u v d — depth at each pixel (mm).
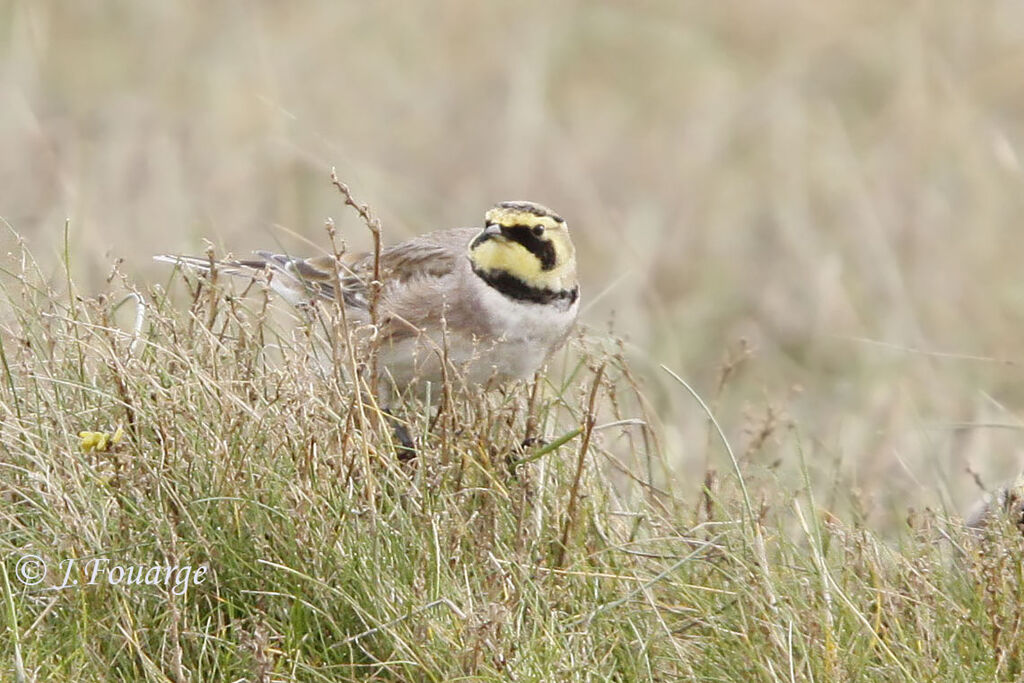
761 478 11891
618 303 18547
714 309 19734
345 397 10125
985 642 9516
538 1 26375
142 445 9664
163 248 17984
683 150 23188
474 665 8945
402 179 21594
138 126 21984
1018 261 20484
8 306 10453
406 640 9070
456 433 10312
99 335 10078
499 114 23594
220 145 21234
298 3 26391
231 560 9391
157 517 9422
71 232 14703
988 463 14703
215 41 25234
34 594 9086
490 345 11289
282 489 9570
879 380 17312
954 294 19828
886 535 12211
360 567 9320
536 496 10133
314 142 20891
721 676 9352
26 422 9797
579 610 9664
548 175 22047
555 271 11336
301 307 11180
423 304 11328
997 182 21547
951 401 16922
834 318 19031
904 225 21172
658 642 9516
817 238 20969
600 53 26047
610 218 21234
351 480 9656
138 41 25312
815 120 23625
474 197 21609
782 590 9711
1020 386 17578
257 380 10094
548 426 11266
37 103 22531
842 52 25750
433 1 26203
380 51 25016
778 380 18141
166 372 10031
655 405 15398
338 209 19672
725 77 25203
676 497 11016
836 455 13320
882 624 9742
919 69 23500
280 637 9117
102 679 8750
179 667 8594
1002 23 25625
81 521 9242
